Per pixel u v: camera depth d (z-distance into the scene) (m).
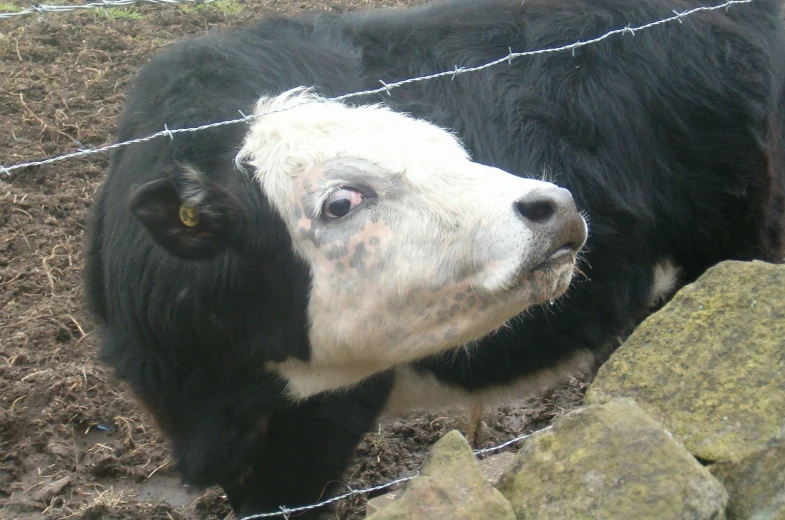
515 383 2.00
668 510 1.41
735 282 1.62
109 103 3.39
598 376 1.61
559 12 2.00
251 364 1.72
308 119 1.65
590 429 1.47
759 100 2.03
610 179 1.94
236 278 1.65
